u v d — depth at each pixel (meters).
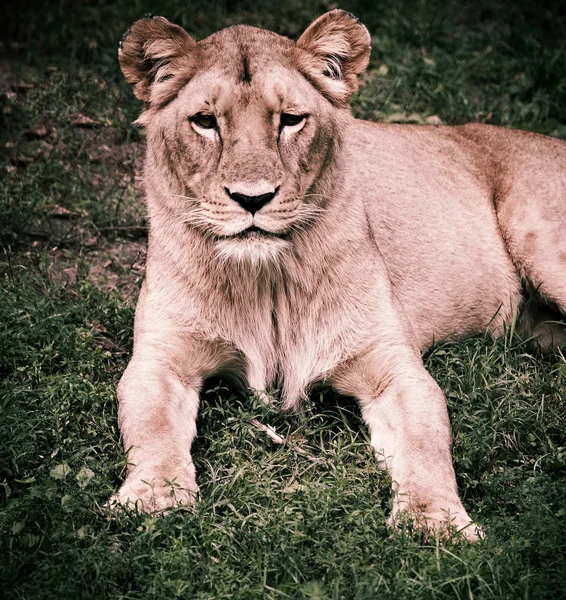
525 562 7.03
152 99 8.76
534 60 16.12
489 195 11.20
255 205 8.08
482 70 16.28
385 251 10.24
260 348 9.22
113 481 8.20
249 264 8.77
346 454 8.55
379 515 7.50
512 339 10.66
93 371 9.75
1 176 13.61
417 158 11.02
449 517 7.40
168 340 9.00
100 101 15.12
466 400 9.35
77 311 10.79
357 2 17.50
